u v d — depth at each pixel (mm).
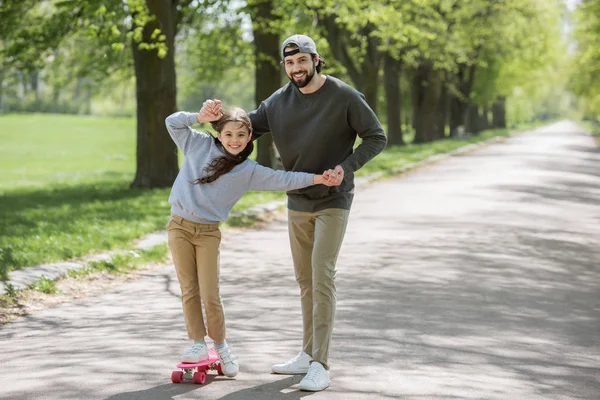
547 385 6074
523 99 105438
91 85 33000
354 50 34125
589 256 12875
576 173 31359
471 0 46094
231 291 9930
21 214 18375
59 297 9734
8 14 23844
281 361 6590
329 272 5934
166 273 11430
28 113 96625
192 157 5871
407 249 13117
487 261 12086
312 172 6051
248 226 16438
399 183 26469
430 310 8719
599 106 74938
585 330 8086
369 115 5914
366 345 7133
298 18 31312
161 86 23016
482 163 37125
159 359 6637
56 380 5996
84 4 18203
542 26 53812
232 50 29609
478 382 6051
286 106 6016
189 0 24438
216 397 5531
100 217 16812
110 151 57531
